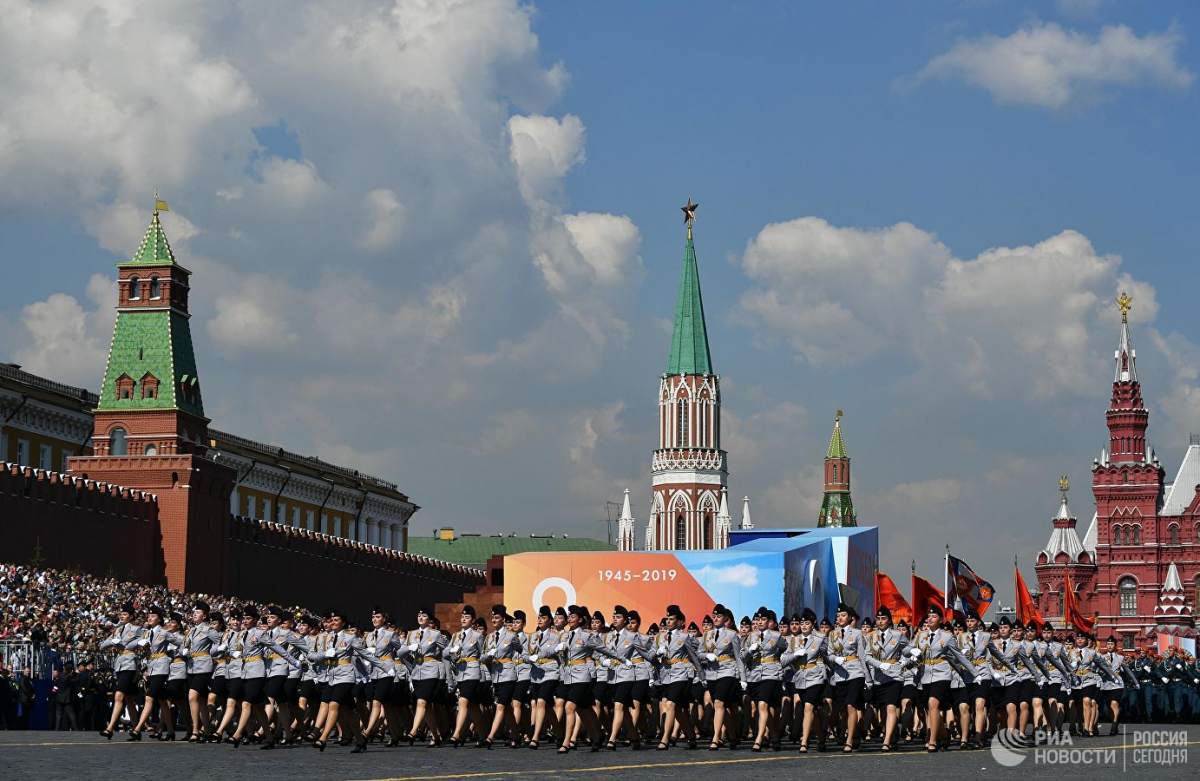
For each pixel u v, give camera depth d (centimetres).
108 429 9231
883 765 2975
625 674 3403
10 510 7244
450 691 3691
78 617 5756
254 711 3709
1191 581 17462
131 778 2478
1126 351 17950
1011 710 3831
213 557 8850
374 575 10994
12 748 3184
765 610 3497
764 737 3438
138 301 9406
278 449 12738
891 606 6131
